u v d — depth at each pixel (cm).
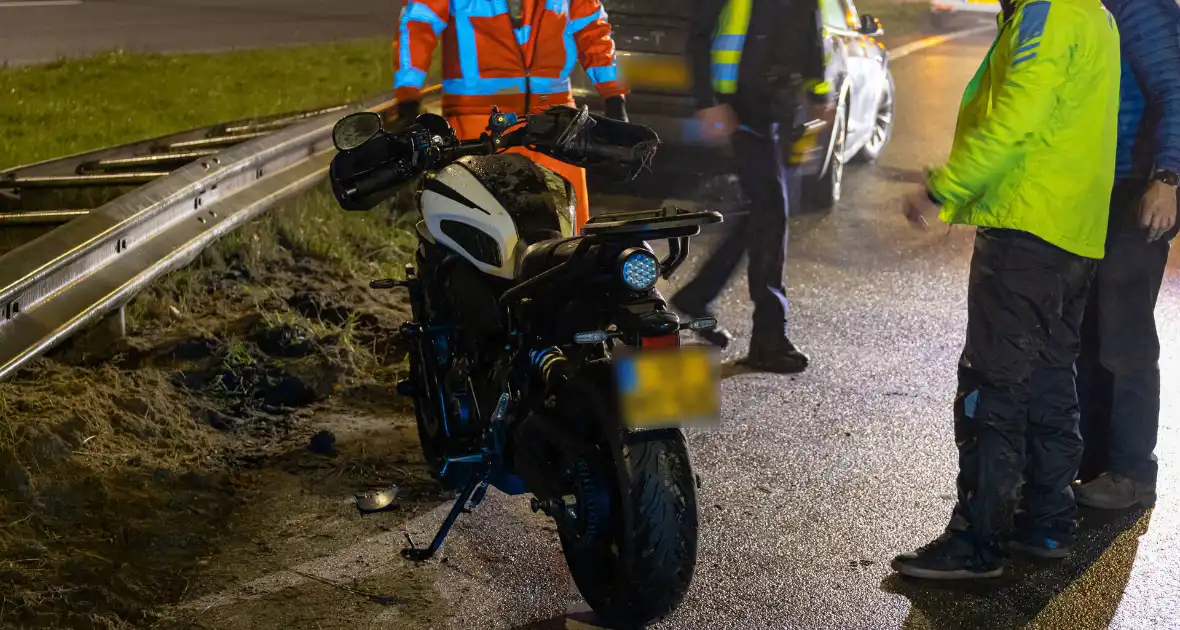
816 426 519
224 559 390
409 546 404
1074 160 367
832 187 880
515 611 366
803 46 583
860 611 370
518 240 363
